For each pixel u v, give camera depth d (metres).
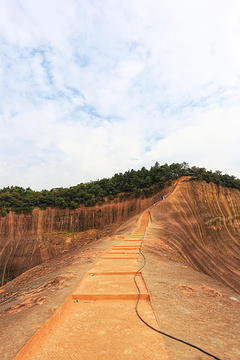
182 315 5.61
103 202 75.50
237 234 54.62
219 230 52.44
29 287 12.29
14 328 4.72
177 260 18.14
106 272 9.91
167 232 33.62
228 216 58.09
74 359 3.75
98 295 6.88
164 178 73.38
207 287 9.24
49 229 70.12
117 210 73.56
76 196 75.94
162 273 10.52
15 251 62.78
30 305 6.47
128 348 4.03
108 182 85.19
